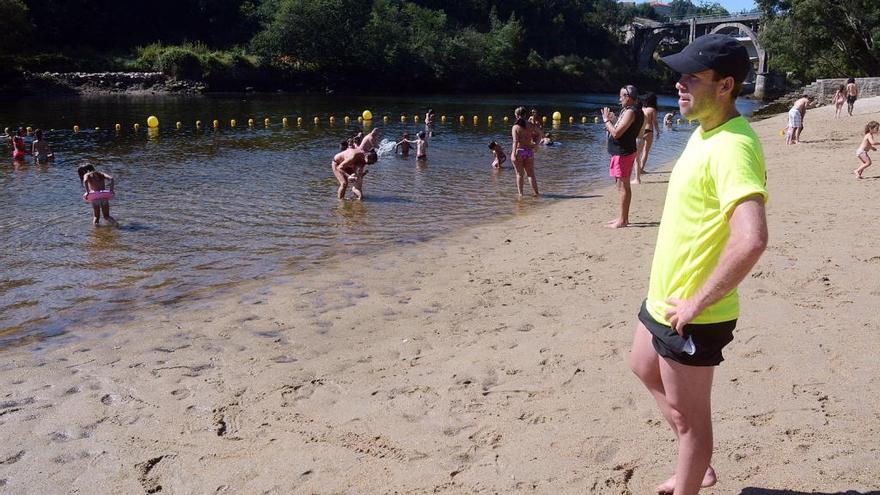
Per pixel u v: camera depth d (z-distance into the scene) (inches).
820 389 183.0
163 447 173.6
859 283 269.1
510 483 151.4
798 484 141.6
